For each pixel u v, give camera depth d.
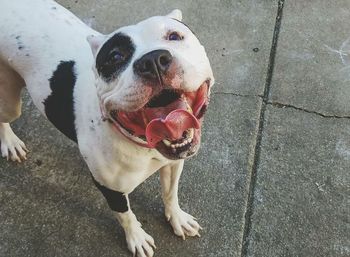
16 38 0.67
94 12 1.05
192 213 0.78
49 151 0.86
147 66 0.47
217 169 0.82
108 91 0.52
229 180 0.81
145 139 0.53
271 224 0.76
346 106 0.90
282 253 0.74
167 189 0.71
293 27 1.02
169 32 0.52
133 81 0.48
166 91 0.50
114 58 0.51
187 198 0.79
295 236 0.75
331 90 0.92
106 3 1.06
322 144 0.85
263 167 0.82
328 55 0.97
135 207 0.79
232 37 1.00
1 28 0.68
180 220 0.75
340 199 0.79
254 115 0.89
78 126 0.62
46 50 0.66
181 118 0.48
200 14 1.04
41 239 0.76
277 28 1.02
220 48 0.99
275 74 0.95
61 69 0.65
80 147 0.61
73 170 0.83
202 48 0.54
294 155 0.84
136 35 0.52
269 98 0.91
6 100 0.76
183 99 0.50
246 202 0.79
